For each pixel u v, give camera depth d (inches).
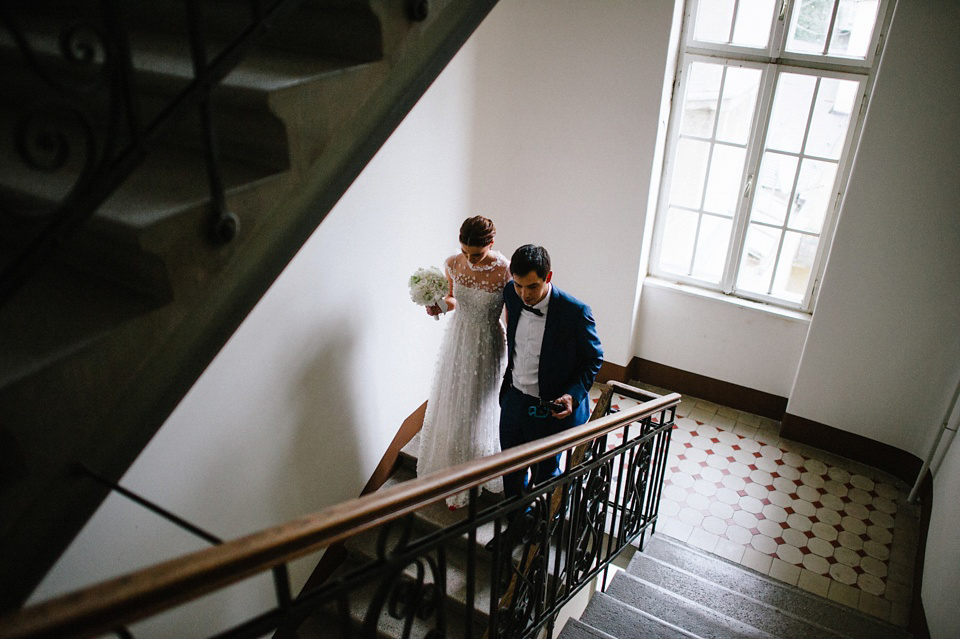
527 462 74.0
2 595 48.4
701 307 210.5
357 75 62.5
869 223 170.4
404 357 161.0
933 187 159.8
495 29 174.4
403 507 54.9
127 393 52.8
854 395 189.9
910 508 179.3
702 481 189.5
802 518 177.0
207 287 55.1
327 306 128.1
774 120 185.3
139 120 44.2
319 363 129.3
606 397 139.5
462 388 137.0
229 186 54.6
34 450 46.7
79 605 33.4
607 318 217.5
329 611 137.3
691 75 189.5
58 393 47.1
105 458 52.9
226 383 106.9
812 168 185.5
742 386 215.9
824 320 185.8
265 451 119.6
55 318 50.0
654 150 187.9
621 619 111.7
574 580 114.0
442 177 164.1
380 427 156.9
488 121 183.3
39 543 49.8
